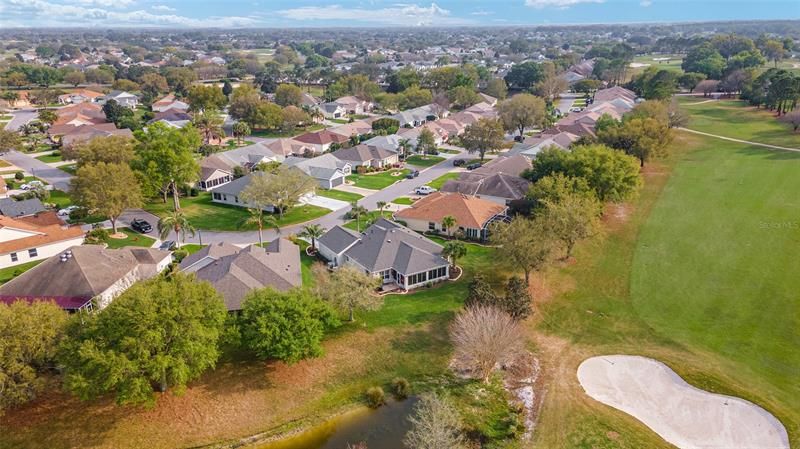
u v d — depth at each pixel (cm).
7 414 4206
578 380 4678
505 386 4650
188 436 4138
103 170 7988
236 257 6072
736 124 15275
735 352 4941
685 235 7675
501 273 6675
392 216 8881
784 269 6488
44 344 4084
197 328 4188
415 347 5172
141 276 6297
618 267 6731
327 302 5159
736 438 3978
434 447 3684
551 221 6444
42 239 7262
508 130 15562
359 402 4516
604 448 3928
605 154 8525
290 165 11431
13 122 17062
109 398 4422
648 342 5166
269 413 4378
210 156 11625
